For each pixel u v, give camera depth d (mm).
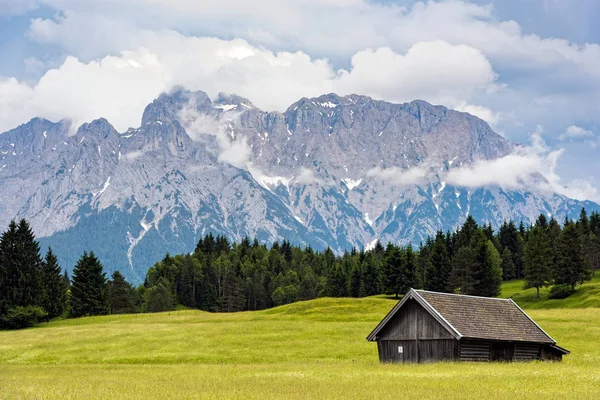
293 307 135875
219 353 74625
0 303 139000
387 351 63156
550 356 65500
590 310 115250
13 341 90688
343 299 138875
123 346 81625
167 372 55281
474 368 52656
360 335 87062
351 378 46406
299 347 77625
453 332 58125
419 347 61156
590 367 54219
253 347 78312
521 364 57656
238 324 102125
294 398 36375
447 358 59281
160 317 138625
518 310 68312
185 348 78688
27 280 144000
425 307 60531
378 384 42375
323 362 65250
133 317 145000
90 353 77500
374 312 122562
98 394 38500
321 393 38406
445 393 37781
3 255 143375
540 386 40594
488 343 60938
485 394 37062
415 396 36688
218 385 42875
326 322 103438
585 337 81688
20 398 36938
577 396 36406
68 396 37469
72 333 97875
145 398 36531
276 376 49219
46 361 73500
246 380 46281
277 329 93250
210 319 123125
